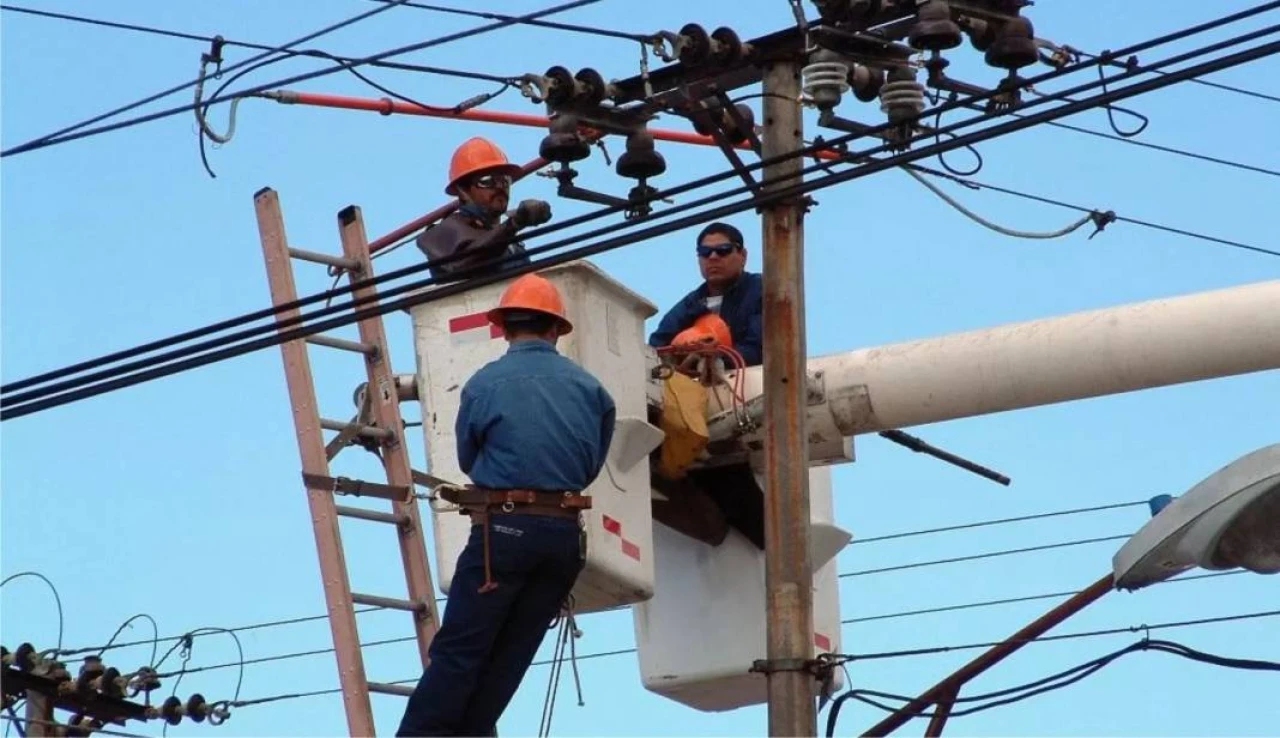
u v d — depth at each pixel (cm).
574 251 2005
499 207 2191
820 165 1989
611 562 2122
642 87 2123
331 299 2125
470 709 1878
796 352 2066
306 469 2106
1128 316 2128
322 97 2200
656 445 2177
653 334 2417
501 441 1880
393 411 2162
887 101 2102
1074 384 2152
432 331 2189
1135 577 1952
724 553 2402
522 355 1927
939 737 2127
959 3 2038
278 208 2180
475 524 1883
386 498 2131
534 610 1883
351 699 2058
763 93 2103
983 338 2184
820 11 2064
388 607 2117
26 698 2198
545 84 2112
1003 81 2044
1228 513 1872
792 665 2008
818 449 2261
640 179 2147
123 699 2223
